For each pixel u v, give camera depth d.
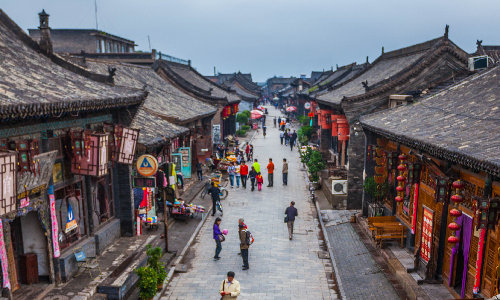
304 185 24.98
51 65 11.93
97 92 10.81
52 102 8.09
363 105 18.22
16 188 6.98
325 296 10.97
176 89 30.89
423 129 10.39
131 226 12.92
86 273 10.19
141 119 16.48
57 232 9.48
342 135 19.97
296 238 15.62
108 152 10.62
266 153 37.28
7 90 7.98
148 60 36.56
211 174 24.72
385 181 15.23
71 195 10.34
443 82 16.59
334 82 43.09
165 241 13.44
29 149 7.61
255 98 63.16
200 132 27.53
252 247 14.66
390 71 24.31
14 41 11.98
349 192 18.92
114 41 46.44
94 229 11.33
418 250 10.88
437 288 9.88
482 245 8.01
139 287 10.28
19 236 9.27
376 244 13.23
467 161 7.05
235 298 9.30
